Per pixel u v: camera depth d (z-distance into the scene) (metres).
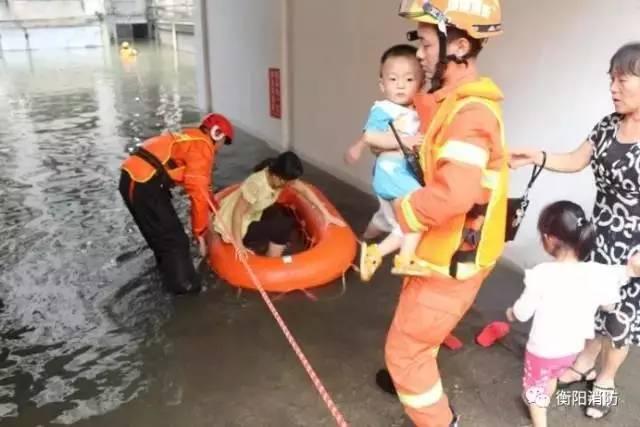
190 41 14.27
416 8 1.63
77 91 9.59
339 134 5.09
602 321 2.23
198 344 2.85
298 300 3.23
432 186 1.60
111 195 4.79
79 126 7.18
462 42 1.64
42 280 3.46
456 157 1.58
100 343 2.87
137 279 3.46
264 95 6.23
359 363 2.70
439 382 1.97
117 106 8.34
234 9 6.55
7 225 4.21
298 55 5.50
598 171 2.15
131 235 4.05
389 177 2.78
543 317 2.09
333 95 5.06
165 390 2.54
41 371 2.67
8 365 2.71
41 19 16.20
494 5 1.64
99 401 2.48
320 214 3.75
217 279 3.44
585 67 2.93
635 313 2.16
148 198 3.12
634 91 1.92
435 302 1.83
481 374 2.60
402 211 1.64
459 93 1.64
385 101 2.76
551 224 2.06
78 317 3.09
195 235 3.30
